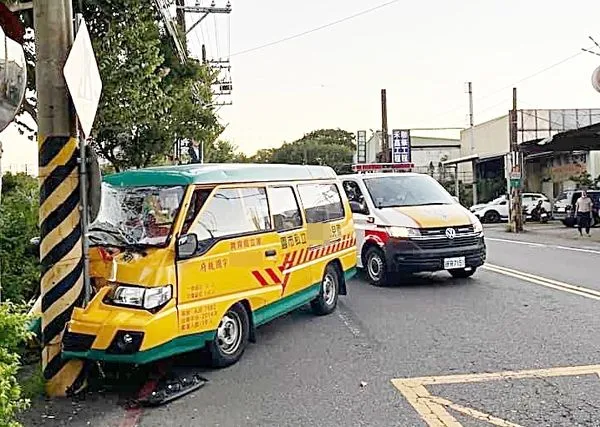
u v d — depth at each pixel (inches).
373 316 379.9
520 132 1702.8
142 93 453.4
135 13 420.2
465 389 246.1
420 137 3058.6
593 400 231.5
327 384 256.5
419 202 509.4
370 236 488.7
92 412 230.1
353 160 3161.9
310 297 357.1
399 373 268.2
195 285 259.4
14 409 161.5
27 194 478.0
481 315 375.6
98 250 262.8
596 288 461.7
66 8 250.4
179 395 244.1
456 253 470.0
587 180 1405.0
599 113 1723.7
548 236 1057.5
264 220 310.7
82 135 246.1
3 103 213.0
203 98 917.2
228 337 283.9
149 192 277.6
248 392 248.8
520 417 217.0
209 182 283.0
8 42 213.8
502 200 1606.8
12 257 350.3
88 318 242.5
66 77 225.9
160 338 242.4
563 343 308.8
